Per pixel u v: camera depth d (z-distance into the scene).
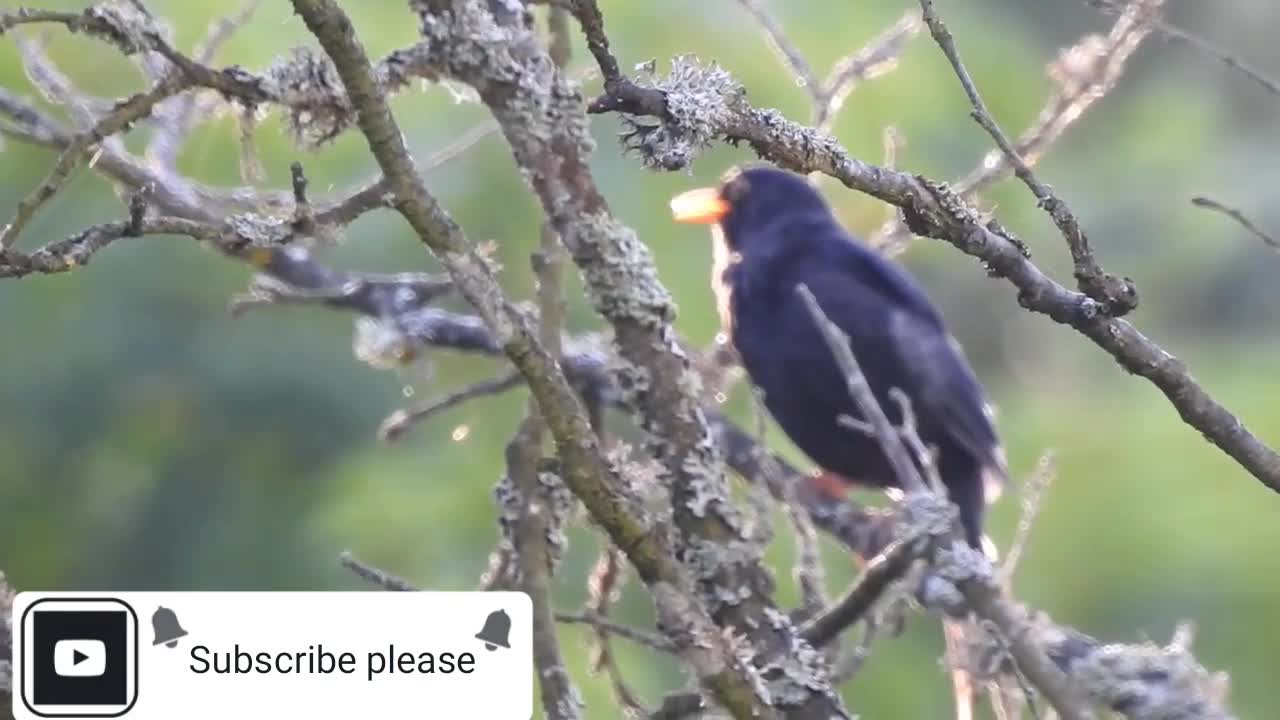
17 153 14.43
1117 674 6.84
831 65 14.99
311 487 16.09
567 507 8.13
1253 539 15.30
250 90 6.18
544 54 6.69
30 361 15.86
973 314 18.06
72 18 5.73
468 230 14.43
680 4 14.78
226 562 16.06
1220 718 6.81
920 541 6.51
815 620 6.75
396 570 15.37
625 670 13.73
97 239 5.71
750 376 11.21
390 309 10.09
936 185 6.51
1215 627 15.12
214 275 16.05
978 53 16.73
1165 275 19.52
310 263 10.18
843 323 10.84
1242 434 6.83
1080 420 16.19
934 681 14.46
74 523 16.16
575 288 13.70
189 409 16.12
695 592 6.48
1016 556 7.26
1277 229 19.48
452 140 14.39
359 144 13.98
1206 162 20.06
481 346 9.97
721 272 11.64
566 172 6.67
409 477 15.77
